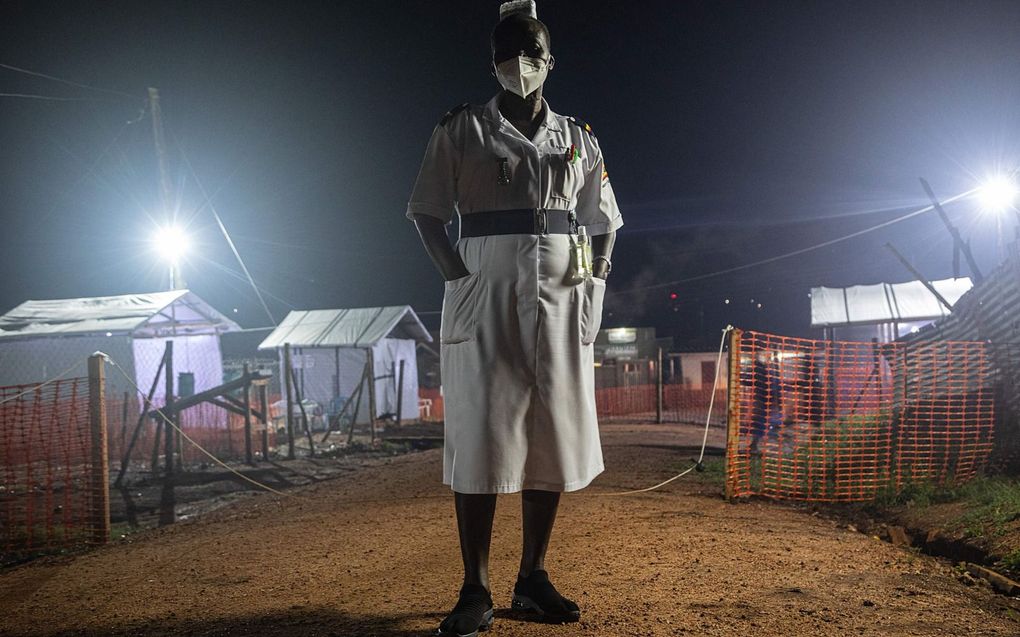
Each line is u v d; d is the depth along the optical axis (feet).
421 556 14.84
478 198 9.01
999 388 30.86
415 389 80.94
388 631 9.40
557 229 9.05
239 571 14.43
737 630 9.60
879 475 25.81
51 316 62.28
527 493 9.63
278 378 75.15
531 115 9.34
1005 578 13.73
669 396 97.50
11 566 19.31
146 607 11.88
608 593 11.23
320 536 18.29
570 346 9.09
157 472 38.24
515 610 9.90
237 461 44.29
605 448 45.09
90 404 21.63
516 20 9.07
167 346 38.93
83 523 23.59
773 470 28.35
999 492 20.31
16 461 32.35
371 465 41.37
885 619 10.39
